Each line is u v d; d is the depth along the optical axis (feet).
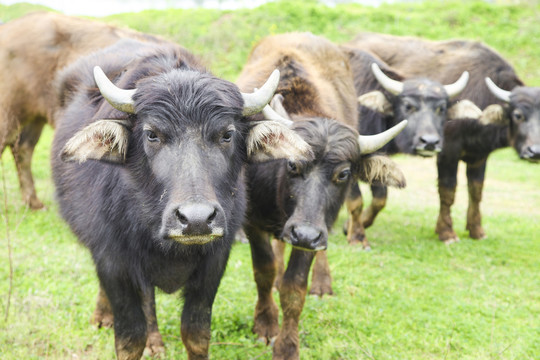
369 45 29.76
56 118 16.19
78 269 17.95
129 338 11.37
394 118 24.25
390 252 22.79
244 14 66.18
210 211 8.66
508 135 25.22
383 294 18.28
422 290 18.84
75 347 13.38
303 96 14.99
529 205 32.48
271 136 10.52
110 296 11.34
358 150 13.35
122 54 14.75
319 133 12.67
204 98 9.55
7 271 17.24
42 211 23.82
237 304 16.60
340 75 19.34
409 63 28.25
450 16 69.77
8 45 21.72
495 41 65.00
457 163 24.95
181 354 13.62
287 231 12.46
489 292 18.89
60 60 21.01
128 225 10.86
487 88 26.14
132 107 9.93
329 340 14.51
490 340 15.11
